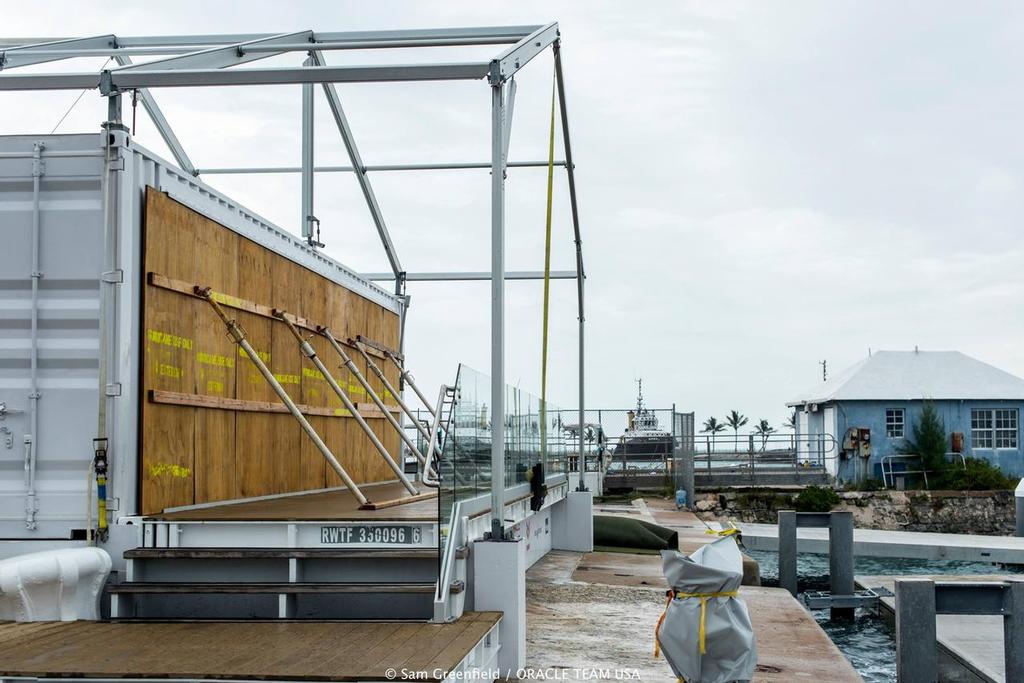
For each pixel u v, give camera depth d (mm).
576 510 16828
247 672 5359
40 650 5949
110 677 5383
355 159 14750
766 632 10852
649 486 31859
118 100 7629
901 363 37781
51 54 9289
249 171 15188
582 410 16812
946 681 11891
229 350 9461
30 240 7605
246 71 7609
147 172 7977
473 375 8070
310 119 13211
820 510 30688
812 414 40750
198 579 7285
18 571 6586
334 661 5602
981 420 36281
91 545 7297
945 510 31078
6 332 7574
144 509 7656
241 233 9820
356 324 13961
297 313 11484
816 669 8914
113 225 7508
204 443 8828
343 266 13453
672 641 6312
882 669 12414
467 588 7539
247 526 7406
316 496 10742
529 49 8398
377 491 11820
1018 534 26922
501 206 7703
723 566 6312
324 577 7250
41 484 7473
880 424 36188
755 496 30797
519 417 11320
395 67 7637
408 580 7215
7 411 7508
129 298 7570
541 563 14961
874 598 16609
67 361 7520
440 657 5691
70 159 7605
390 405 15539
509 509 9578
